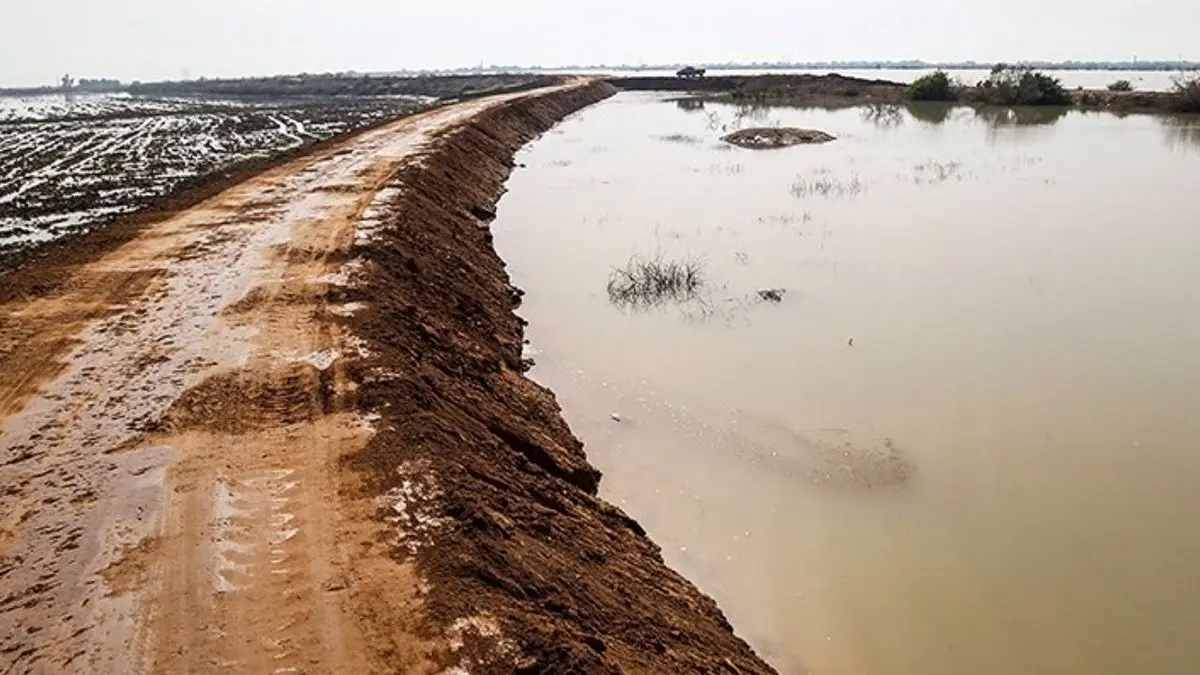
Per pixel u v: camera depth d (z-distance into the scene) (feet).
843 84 263.49
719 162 115.34
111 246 55.88
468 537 22.76
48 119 211.82
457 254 59.11
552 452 34.22
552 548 24.99
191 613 20.25
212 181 88.07
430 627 19.49
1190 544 29.22
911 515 31.50
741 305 53.88
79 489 25.79
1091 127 152.05
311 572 21.58
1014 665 24.45
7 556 22.62
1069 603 26.76
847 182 94.63
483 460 29.19
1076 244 65.05
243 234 57.72
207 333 38.42
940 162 108.27
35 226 67.97
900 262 61.77
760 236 71.00
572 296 57.88
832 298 54.39
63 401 31.91
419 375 33.63
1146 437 35.94
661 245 69.41
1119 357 43.60
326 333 37.58
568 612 21.68
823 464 34.94
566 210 86.28
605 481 34.73
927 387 41.11
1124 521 30.58
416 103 260.62
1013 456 34.91
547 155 131.34
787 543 30.27
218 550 22.59
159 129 168.96
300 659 18.70
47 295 45.24
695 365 45.03
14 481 26.35
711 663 22.95
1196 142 125.29
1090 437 36.11
